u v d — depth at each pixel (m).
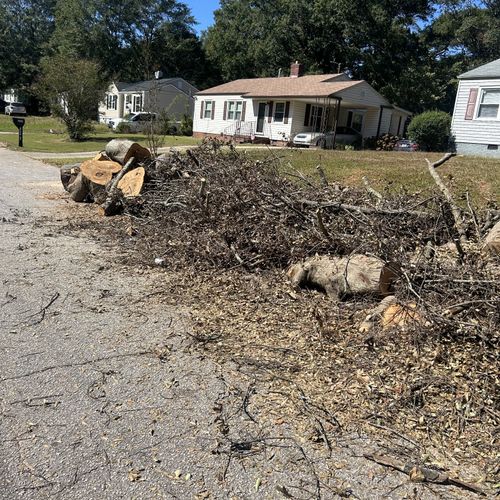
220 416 2.79
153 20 49.34
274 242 5.25
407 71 37.47
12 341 3.60
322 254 5.00
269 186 5.80
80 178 9.20
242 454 2.49
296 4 35.84
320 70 37.91
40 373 3.18
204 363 3.38
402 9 39.12
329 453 2.51
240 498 2.21
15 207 8.64
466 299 3.87
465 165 11.52
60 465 2.37
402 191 7.28
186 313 4.23
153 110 13.70
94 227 7.27
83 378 3.14
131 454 2.46
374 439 2.63
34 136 27.33
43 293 4.58
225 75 44.75
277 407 2.89
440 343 3.48
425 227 5.45
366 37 36.16
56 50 50.53
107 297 4.56
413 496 2.24
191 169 7.40
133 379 3.15
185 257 5.51
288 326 3.98
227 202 5.69
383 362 3.35
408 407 2.90
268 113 26.23
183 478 2.32
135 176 8.02
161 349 3.56
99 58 47.44
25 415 2.74
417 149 21.80
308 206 5.60
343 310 4.27
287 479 2.33
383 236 4.83
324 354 3.51
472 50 39.34
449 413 2.84
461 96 18.81
